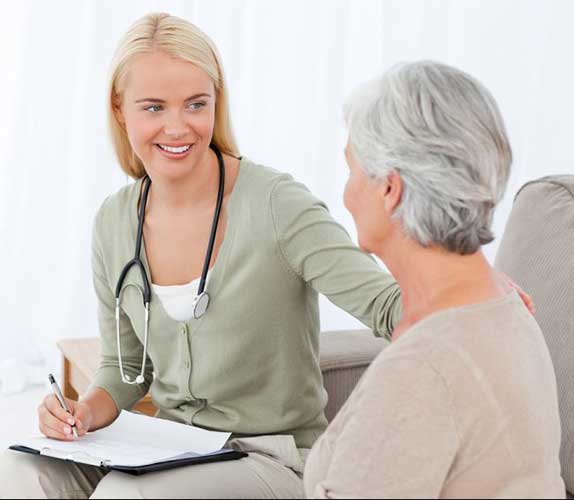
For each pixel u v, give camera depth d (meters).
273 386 1.98
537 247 2.04
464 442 1.28
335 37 3.66
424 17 3.71
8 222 3.63
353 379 2.26
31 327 3.72
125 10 3.51
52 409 1.93
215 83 1.98
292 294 1.96
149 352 2.06
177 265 2.01
